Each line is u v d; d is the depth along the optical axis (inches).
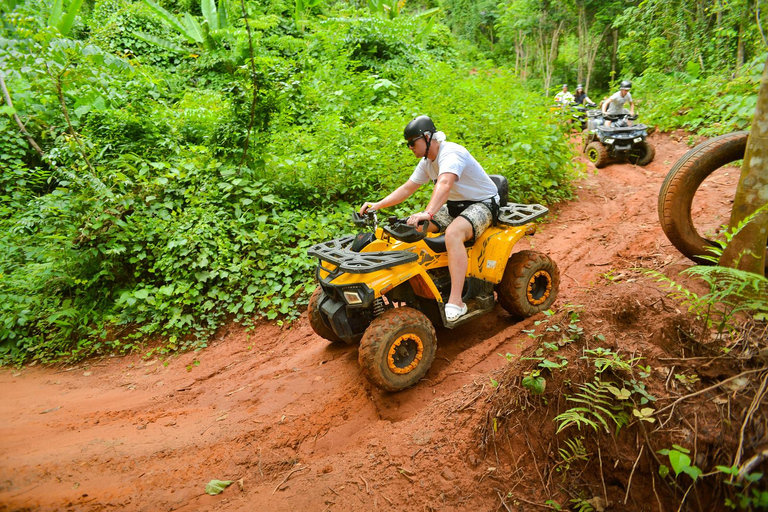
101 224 201.3
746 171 114.4
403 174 255.8
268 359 169.2
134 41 501.7
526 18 901.2
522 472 90.1
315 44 479.5
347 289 127.6
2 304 199.0
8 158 275.6
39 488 105.8
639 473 83.4
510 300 155.3
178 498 102.6
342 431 120.6
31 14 266.1
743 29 448.8
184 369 172.1
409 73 433.7
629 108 421.7
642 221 239.8
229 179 235.8
